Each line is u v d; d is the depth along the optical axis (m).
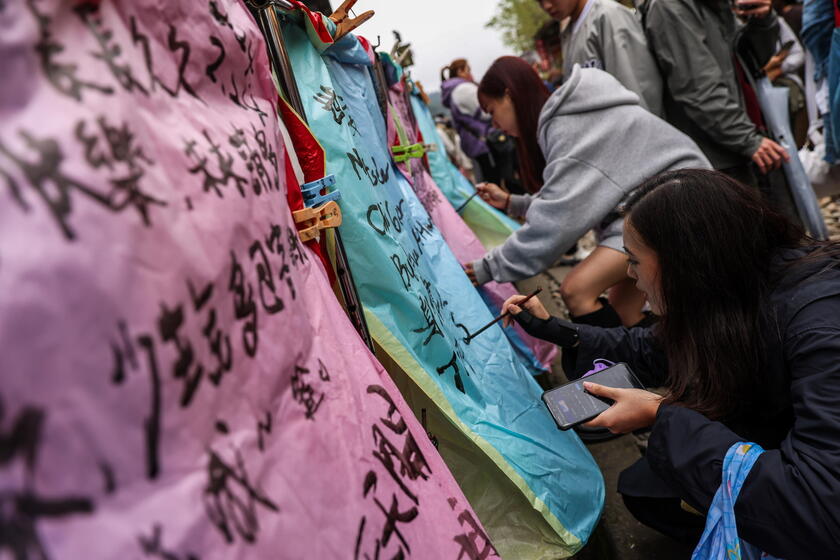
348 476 0.68
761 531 0.97
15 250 0.36
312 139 1.04
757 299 1.08
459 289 1.87
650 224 1.13
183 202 0.53
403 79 2.91
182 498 0.45
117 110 0.46
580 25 2.67
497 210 3.27
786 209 2.68
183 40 0.62
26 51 0.40
